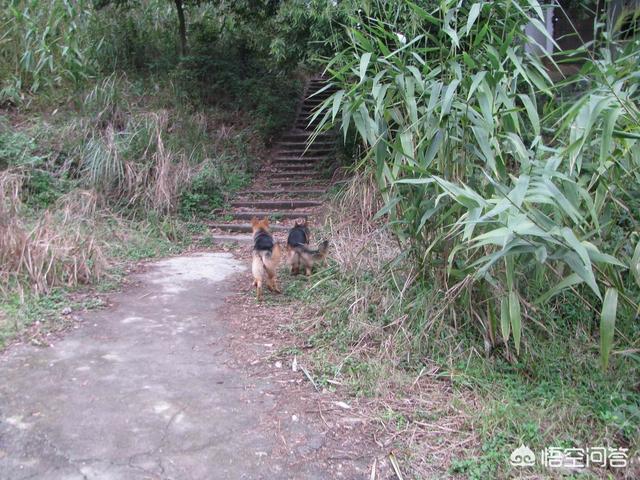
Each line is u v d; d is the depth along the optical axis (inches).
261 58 499.2
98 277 203.8
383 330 151.5
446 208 137.1
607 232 130.6
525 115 167.8
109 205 283.4
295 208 334.3
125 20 446.9
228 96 456.1
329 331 157.3
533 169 109.0
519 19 135.0
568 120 100.3
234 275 229.8
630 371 128.6
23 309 165.8
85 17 390.9
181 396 120.7
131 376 130.0
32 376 127.7
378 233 208.1
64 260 196.2
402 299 155.9
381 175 140.9
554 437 105.0
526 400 120.3
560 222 111.4
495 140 125.7
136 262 240.2
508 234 93.4
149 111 354.3
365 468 96.7
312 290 194.1
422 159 136.3
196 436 104.6
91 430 105.0
